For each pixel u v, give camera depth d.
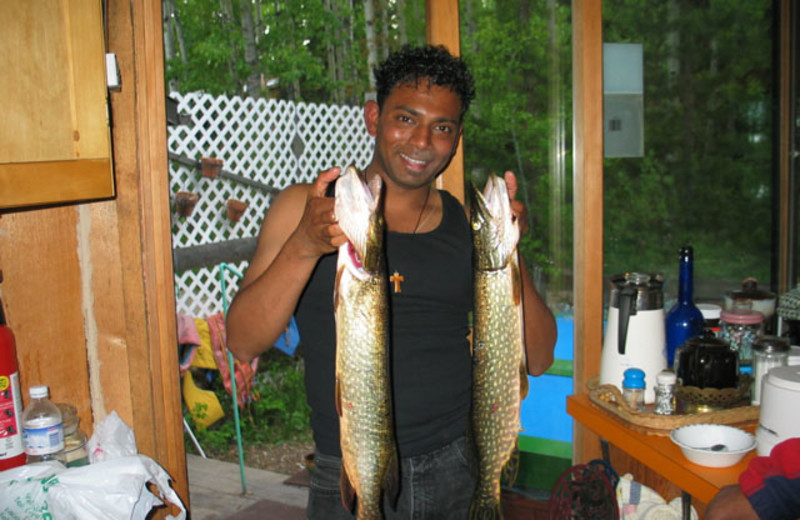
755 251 3.81
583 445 2.38
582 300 2.42
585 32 2.31
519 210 1.37
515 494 2.78
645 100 3.80
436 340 1.42
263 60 6.34
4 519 1.33
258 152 4.88
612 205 3.81
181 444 1.80
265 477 3.57
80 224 1.68
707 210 3.90
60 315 1.64
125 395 1.73
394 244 1.40
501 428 1.36
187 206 4.34
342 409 1.22
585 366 2.43
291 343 4.17
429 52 1.38
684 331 2.00
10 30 1.12
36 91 1.18
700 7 3.74
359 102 6.86
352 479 1.24
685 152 3.86
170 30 5.83
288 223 1.43
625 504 1.93
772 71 3.58
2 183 1.09
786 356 1.72
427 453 1.42
